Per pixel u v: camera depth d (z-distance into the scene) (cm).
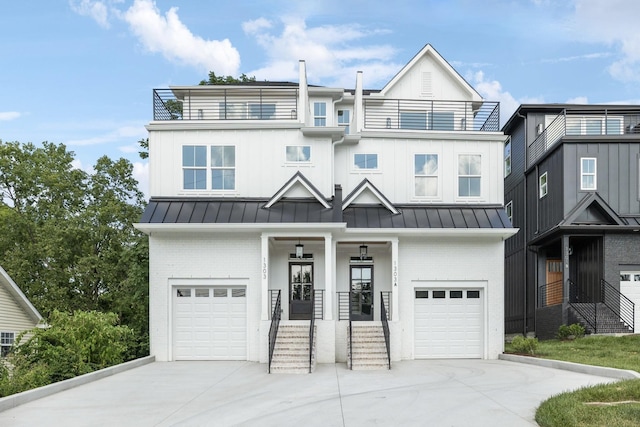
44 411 1123
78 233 3203
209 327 1991
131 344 2528
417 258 2058
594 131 2941
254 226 1925
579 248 2559
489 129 2264
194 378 1555
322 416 1048
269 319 1953
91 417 1069
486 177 2180
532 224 2833
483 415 1023
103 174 3525
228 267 1988
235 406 1158
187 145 2106
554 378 1399
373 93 2947
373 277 2141
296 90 2594
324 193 2092
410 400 1177
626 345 1902
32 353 1647
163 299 1981
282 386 1400
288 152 2109
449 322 2061
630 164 2495
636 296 2334
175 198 2080
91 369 1656
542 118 2939
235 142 2109
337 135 2116
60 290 3141
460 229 2008
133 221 3419
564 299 2347
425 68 2819
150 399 1243
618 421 898
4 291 2242
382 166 2175
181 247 1998
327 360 1878
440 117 2783
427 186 2175
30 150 3547
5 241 3281
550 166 2634
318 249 2122
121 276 3266
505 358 1956
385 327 1812
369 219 2058
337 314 2116
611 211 2403
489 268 2058
